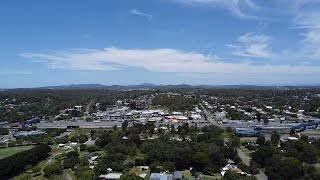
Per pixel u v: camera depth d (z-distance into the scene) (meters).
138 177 193.75
